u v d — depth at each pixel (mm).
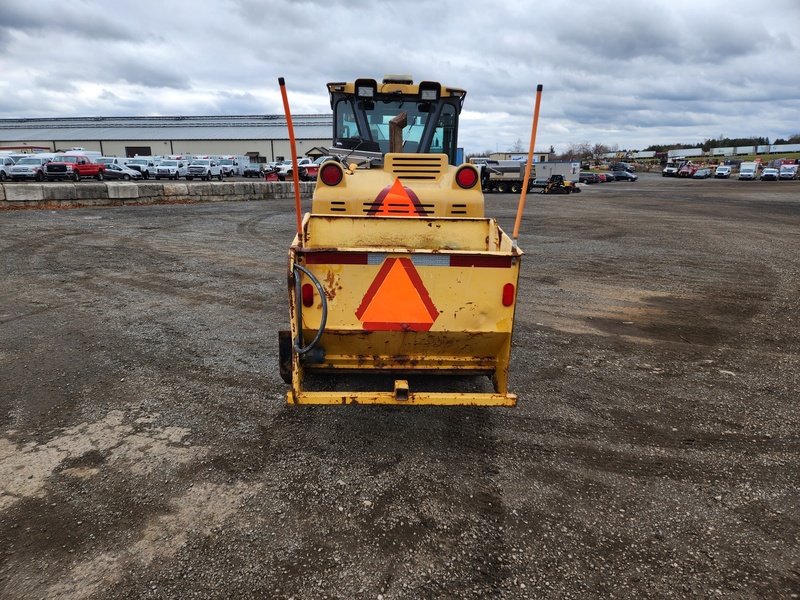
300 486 3588
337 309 3885
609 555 3035
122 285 8648
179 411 4559
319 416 4535
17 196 17375
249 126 79562
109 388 4957
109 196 19688
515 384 5262
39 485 3525
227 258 10953
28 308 7316
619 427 4473
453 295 3889
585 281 9758
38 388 4926
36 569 2838
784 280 9977
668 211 23844
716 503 3510
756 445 4230
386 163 5422
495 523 3275
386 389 4969
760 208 25641
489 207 25781
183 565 2887
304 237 4684
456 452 4051
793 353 6262
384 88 6930
